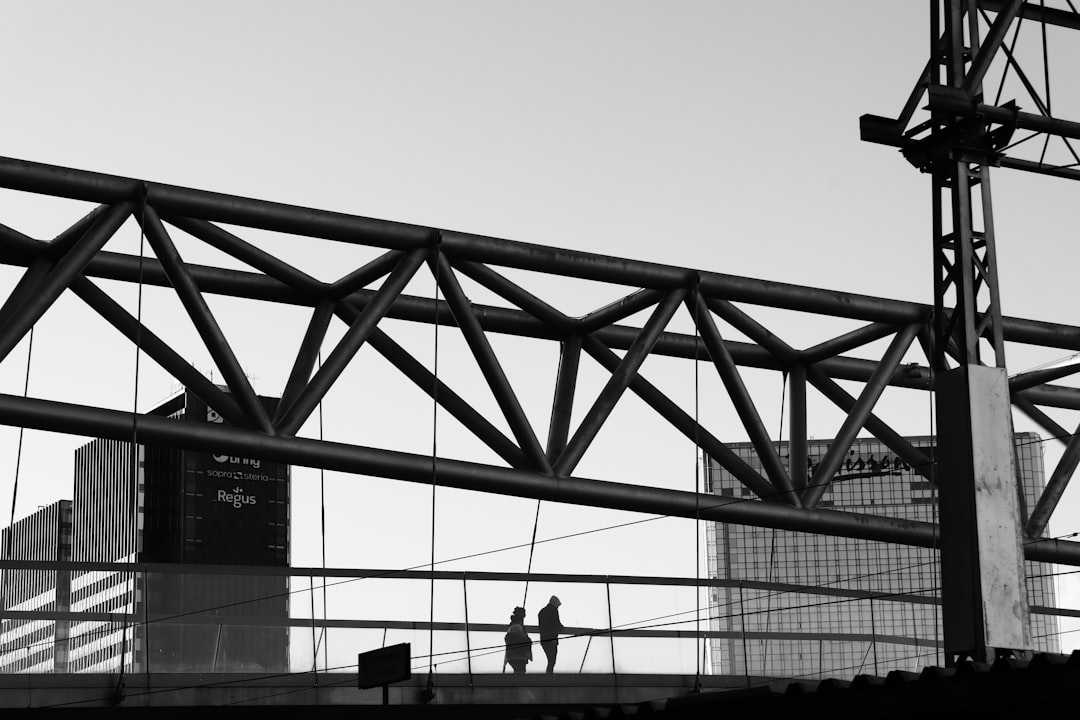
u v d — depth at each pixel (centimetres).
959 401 2114
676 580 2891
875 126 2280
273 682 2686
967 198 2203
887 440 3456
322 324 3048
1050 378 3681
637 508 3089
